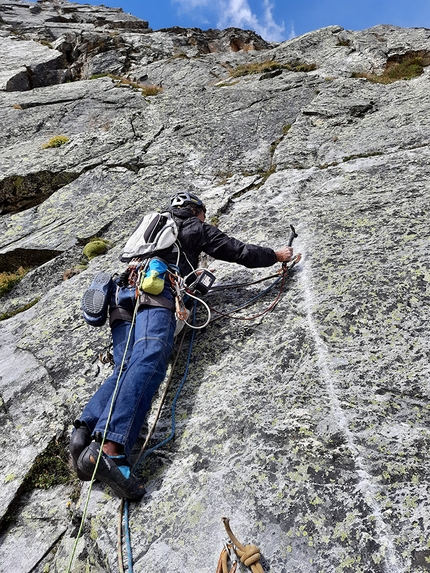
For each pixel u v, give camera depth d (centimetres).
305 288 416
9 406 416
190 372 380
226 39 1641
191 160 756
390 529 246
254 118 845
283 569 247
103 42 1452
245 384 350
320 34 1348
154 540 280
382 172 578
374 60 1120
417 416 295
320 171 630
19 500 356
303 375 341
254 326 399
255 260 402
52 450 374
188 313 362
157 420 349
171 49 1520
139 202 675
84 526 309
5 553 329
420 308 364
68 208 704
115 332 364
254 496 280
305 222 509
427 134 636
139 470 322
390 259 417
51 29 1856
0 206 774
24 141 915
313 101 858
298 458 290
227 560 259
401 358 331
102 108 1009
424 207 474
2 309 578
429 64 1066
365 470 274
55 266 606
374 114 779
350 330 363
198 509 285
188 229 393
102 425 297
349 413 306
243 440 312
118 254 584
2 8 2138
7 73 1292
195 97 996
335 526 255
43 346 463
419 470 267
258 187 644
